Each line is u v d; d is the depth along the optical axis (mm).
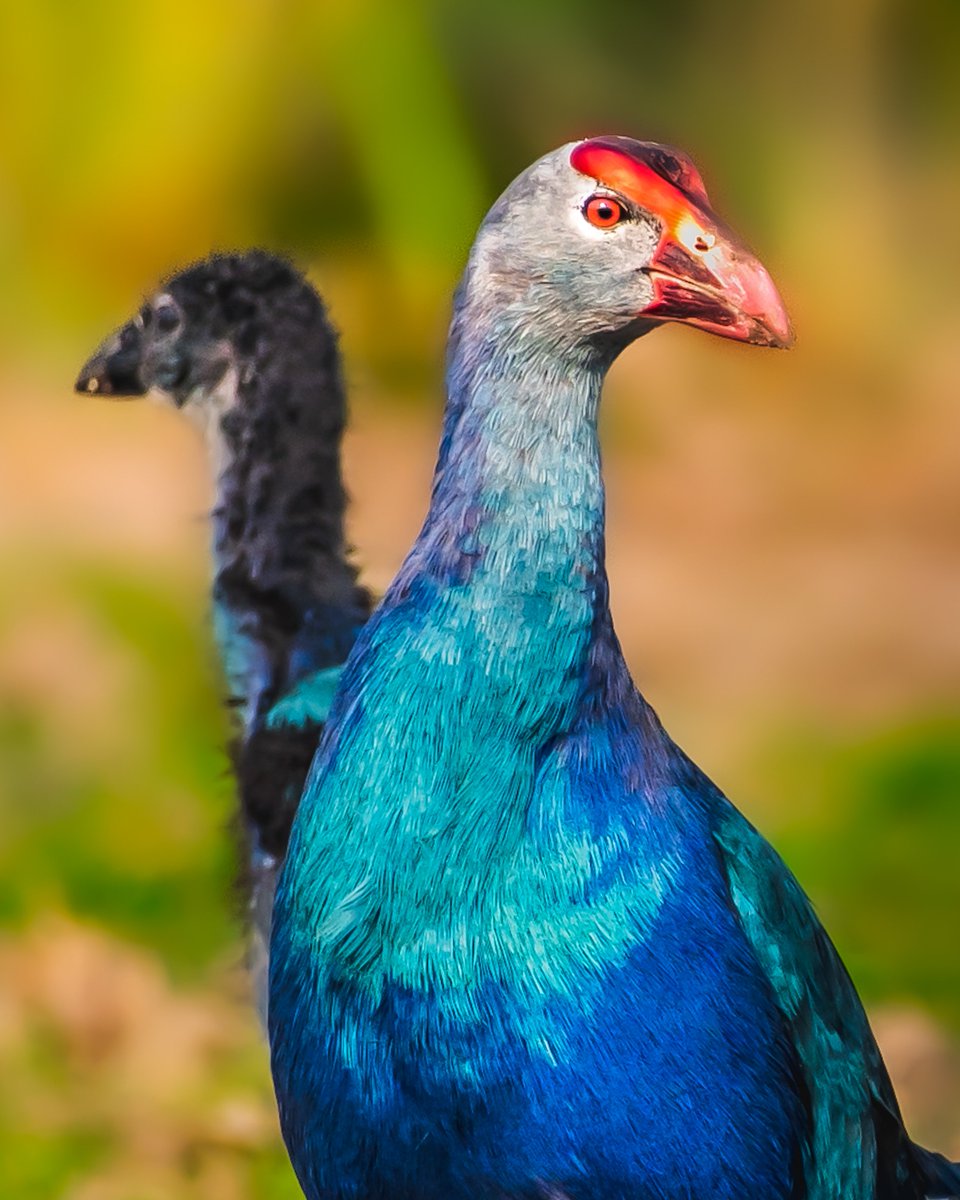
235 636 13562
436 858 9172
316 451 13594
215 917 17359
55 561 26344
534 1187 9344
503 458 9211
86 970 15914
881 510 30516
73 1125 14305
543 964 9148
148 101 34656
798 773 21156
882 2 36688
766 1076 9508
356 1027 9336
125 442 32250
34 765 20766
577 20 35250
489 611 9188
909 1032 15414
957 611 26281
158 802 19812
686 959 9344
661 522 29938
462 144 34531
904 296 37156
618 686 9469
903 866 18797
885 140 37438
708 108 36219
